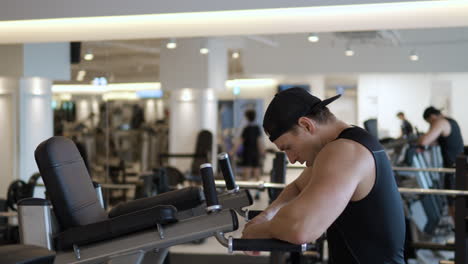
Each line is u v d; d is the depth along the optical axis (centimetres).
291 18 393
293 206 156
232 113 859
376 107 879
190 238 189
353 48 845
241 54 841
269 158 897
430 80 873
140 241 194
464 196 344
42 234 207
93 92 750
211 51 780
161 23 417
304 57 855
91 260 197
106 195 741
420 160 611
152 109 782
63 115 750
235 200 224
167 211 191
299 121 166
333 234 172
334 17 395
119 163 773
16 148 697
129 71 759
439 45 816
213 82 786
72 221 223
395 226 166
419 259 478
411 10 374
